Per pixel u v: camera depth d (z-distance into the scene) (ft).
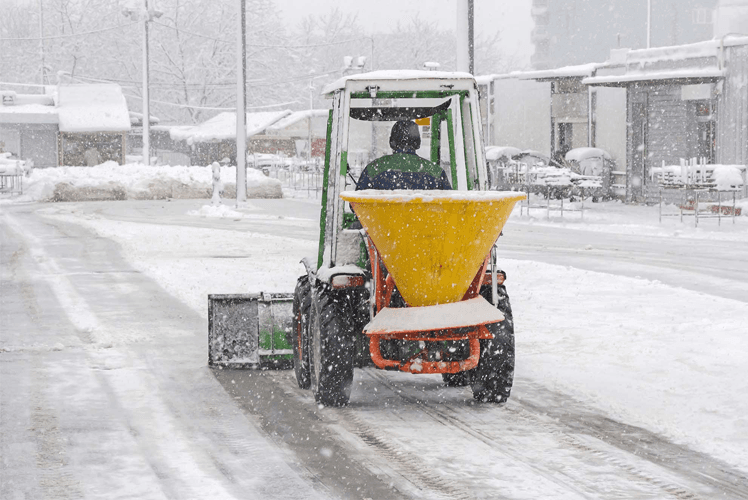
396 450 26.53
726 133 126.62
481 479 23.90
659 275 65.62
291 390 34.24
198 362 39.09
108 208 151.23
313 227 111.24
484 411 30.94
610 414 30.37
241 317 38.14
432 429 28.76
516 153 159.84
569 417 30.04
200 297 56.65
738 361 37.45
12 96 271.49
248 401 32.48
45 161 269.44
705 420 29.27
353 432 28.45
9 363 38.60
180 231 104.17
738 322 46.21
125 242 91.50
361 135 43.42
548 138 164.04
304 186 223.30
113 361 39.14
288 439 27.68
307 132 298.15
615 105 146.10
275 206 155.02
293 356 35.99
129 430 28.66
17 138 266.98
